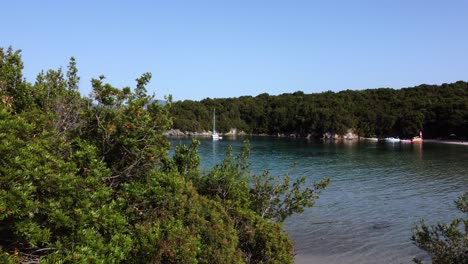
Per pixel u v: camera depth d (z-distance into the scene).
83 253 6.27
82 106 10.50
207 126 173.12
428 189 42.56
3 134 5.91
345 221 29.52
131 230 8.65
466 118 127.69
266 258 11.95
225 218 11.31
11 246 6.80
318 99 185.62
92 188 7.59
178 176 11.45
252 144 117.94
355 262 21.64
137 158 9.73
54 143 8.30
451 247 11.61
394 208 33.66
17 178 5.82
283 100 195.62
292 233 26.64
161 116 10.48
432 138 141.88
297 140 144.62
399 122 148.88
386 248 23.69
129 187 9.23
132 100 10.16
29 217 5.98
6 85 9.43
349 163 66.88
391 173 54.88
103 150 9.58
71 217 6.74
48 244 6.41
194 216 9.98
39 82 11.02
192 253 8.41
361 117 161.00
